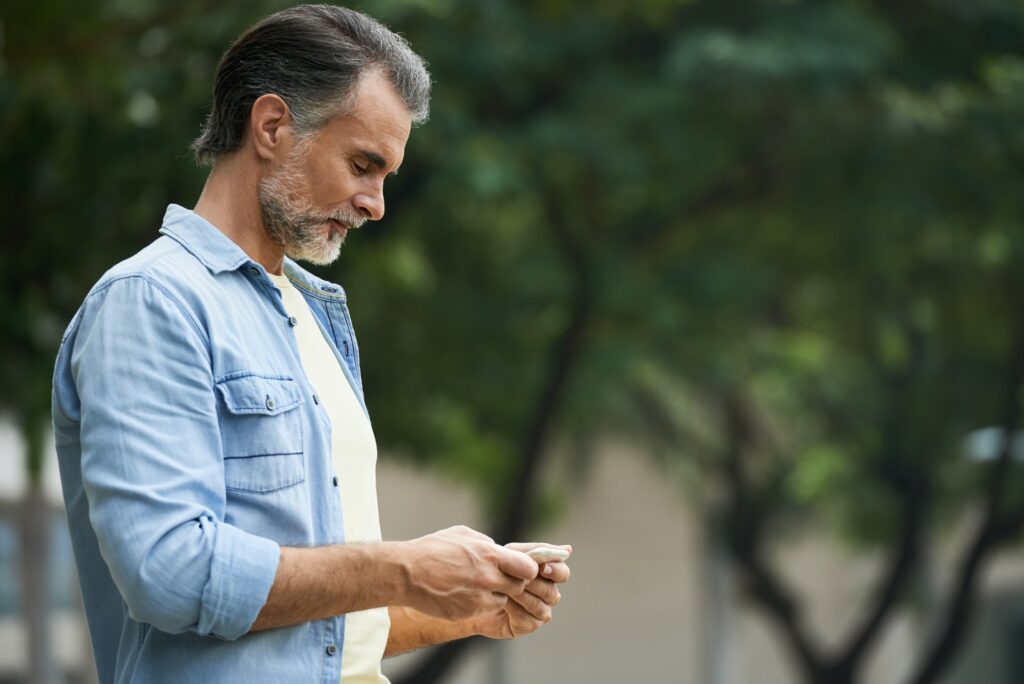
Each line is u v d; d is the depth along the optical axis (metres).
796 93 17.89
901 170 18.88
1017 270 22.19
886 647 34.12
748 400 26.72
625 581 31.98
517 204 19.11
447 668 20.77
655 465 25.97
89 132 14.96
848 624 34.09
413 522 29.47
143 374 3.42
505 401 20.64
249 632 3.51
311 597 3.42
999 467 24.75
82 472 3.41
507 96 18.36
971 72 19.67
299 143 3.74
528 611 3.99
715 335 22.27
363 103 3.74
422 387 19.44
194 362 3.49
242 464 3.55
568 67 18.55
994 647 35.00
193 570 3.28
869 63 17.73
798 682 34.09
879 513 26.59
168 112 15.08
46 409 15.67
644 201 20.02
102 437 3.37
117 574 3.30
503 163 17.06
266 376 3.64
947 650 25.36
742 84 17.64
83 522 3.78
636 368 21.75
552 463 25.48
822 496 26.72
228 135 3.82
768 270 21.22
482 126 17.77
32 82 13.63
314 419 3.75
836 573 34.34
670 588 32.50
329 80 3.72
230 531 3.37
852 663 26.95
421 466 20.64
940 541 28.80
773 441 27.53
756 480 27.41
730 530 27.33
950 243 21.28
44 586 23.11
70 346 3.68
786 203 20.02
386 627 4.05
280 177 3.75
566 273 20.09
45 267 15.25
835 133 18.70
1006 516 24.97
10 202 14.95
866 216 19.45
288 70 3.73
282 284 4.04
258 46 3.78
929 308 24.02
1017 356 24.14
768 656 34.09
